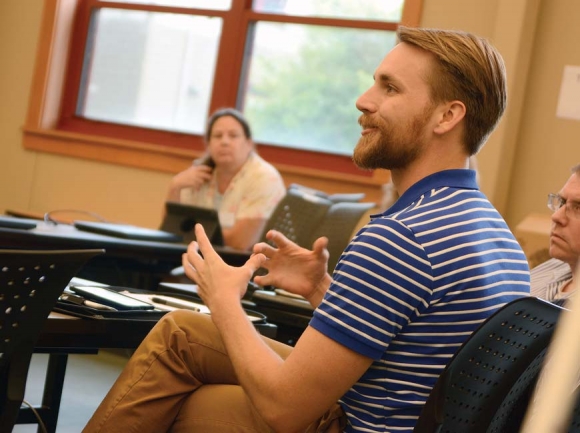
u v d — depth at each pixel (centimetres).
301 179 502
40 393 354
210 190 440
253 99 541
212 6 559
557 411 29
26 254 141
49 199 595
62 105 612
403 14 475
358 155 156
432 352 138
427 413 130
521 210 432
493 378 131
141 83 585
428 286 135
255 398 141
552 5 427
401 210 148
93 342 170
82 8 608
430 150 152
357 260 135
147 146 555
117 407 160
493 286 141
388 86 154
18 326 150
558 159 424
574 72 421
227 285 152
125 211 566
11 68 613
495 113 153
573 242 189
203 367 164
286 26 532
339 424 147
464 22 458
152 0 581
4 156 612
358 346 134
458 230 140
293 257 177
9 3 615
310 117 521
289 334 239
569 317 29
